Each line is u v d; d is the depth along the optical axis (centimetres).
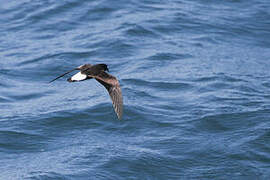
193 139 2022
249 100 2350
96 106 2277
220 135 2055
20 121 2164
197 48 2984
